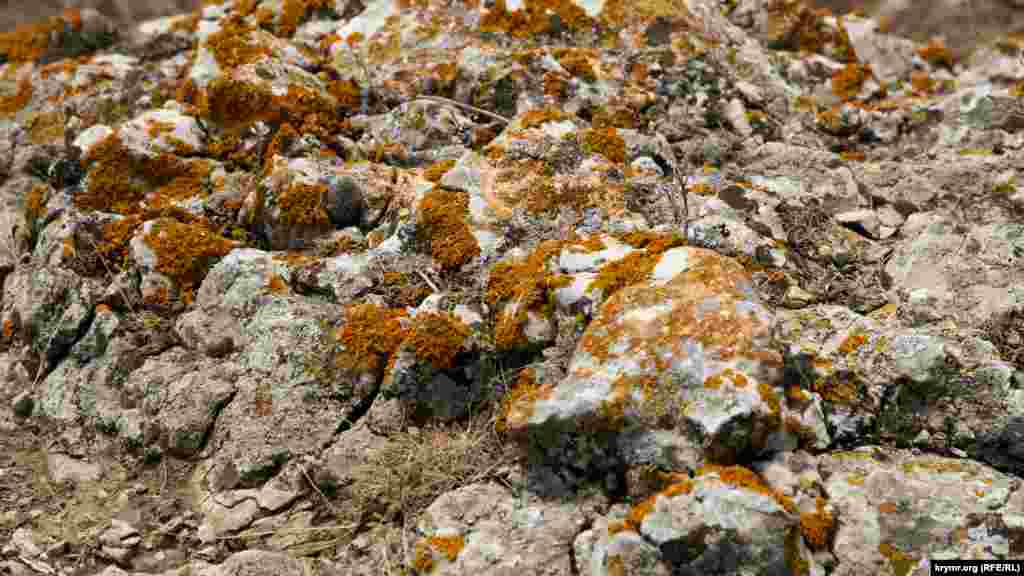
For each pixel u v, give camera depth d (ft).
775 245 7.05
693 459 5.97
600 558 5.81
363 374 6.73
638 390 6.07
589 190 7.16
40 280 7.44
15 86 9.02
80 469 6.89
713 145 7.84
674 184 7.32
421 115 7.94
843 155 8.02
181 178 7.79
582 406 6.09
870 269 7.06
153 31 9.45
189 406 6.84
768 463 6.01
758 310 6.18
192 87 8.21
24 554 6.49
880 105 8.39
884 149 8.11
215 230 7.55
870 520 5.93
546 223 7.08
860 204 7.42
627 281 6.50
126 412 6.98
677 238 6.72
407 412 6.64
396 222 7.30
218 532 6.48
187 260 7.30
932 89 8.84
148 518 6.61
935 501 5.95
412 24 8.46
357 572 6.22
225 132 7.93
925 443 6.24
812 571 5.76
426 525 6.18
